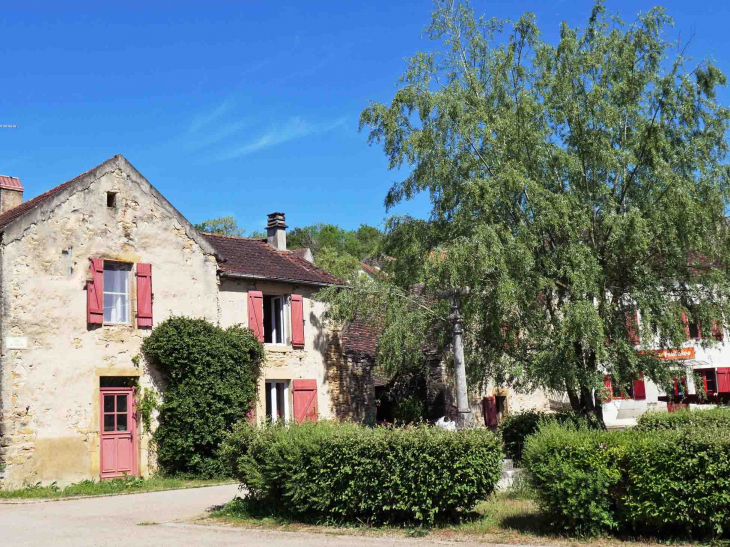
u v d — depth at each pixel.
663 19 17.55
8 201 19.73
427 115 17.95
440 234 17.98
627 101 17.31
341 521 10.20
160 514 12.02
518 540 8.71
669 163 16.64
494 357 17.73
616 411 28.48
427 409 23.36
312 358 21.03
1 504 13.70
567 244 16.58
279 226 23.88
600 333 15.20
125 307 17.42
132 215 17.66
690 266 17.42
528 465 9.33
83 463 15.99
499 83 18.31
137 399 17.00
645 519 8.50
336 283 21.86
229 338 18.25
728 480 8.02
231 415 17.86
